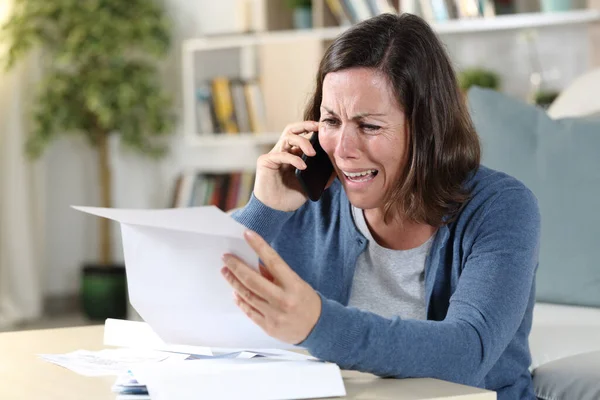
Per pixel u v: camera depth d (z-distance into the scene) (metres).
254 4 4.80
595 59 3.98
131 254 1.21
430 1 4.18
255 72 4.96
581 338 1.93
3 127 5.04
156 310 1.22
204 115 4.85
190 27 5.36
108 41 4.90
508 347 1.52
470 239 1.42
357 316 1.15
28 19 4.93
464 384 1.22
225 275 1.12
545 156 2.40
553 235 2.33
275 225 1.60
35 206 5.21
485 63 4.38
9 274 5.05
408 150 1.41
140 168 5.53
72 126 5.04
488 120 2.52
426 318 1.49
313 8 4.64
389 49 1.38
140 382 1.10
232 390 1.10
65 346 1.50
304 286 1.10
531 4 4.23
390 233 1.52
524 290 1.33
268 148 5.00
